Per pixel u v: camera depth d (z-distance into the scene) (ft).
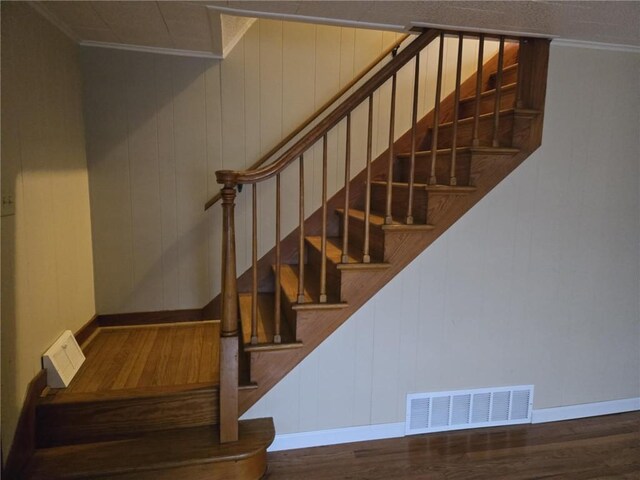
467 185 7.30
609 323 8.34
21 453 5.59
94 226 8.95
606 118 7.72
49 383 6.43
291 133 9.20
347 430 7.30
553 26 6.58
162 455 5.93
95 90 8.58
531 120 7.36
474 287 7.53
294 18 6.48
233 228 6.24
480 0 5.61
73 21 7.03
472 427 7.86
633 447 7.41
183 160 9.20
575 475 6.63
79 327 8.09
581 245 7.95
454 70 10.25
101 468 5.63
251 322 7.24
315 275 8.71
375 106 10.00
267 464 6.68
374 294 7.09
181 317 9.62
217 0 5.96
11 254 5.45
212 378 6.97
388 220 6.99
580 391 8.36
